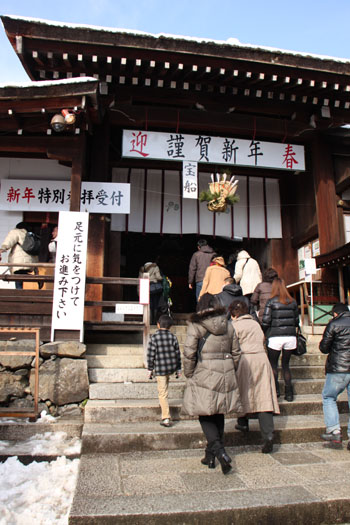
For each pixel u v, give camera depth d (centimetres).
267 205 1042
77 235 641
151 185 994
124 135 839
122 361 626
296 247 1027
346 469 396
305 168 979
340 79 820
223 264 700
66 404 548
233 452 447
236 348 415
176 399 560
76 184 680
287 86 838
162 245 1421
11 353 514
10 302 626
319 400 564
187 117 873
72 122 640
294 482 364
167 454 438
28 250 739
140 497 333
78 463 419
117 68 786
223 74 796
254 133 908
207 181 1023
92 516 303
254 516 317
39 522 323
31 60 766
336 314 492
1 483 384
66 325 614
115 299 920
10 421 507
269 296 617
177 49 749
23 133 728
